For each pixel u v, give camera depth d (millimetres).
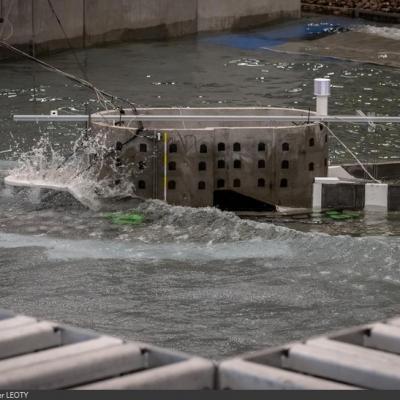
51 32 69688
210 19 80062
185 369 9617
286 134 32062
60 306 23641
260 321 22609
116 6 74250
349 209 32625
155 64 64938
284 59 67438
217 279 25406
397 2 84938
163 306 23562
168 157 31703
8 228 29953
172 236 29016
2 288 24875
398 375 9508
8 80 58094
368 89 57406
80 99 52656
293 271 25969
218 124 33438
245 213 32156
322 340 10297
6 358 10164
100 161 32312
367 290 24594
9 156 39875
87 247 28062
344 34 78250
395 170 36406
